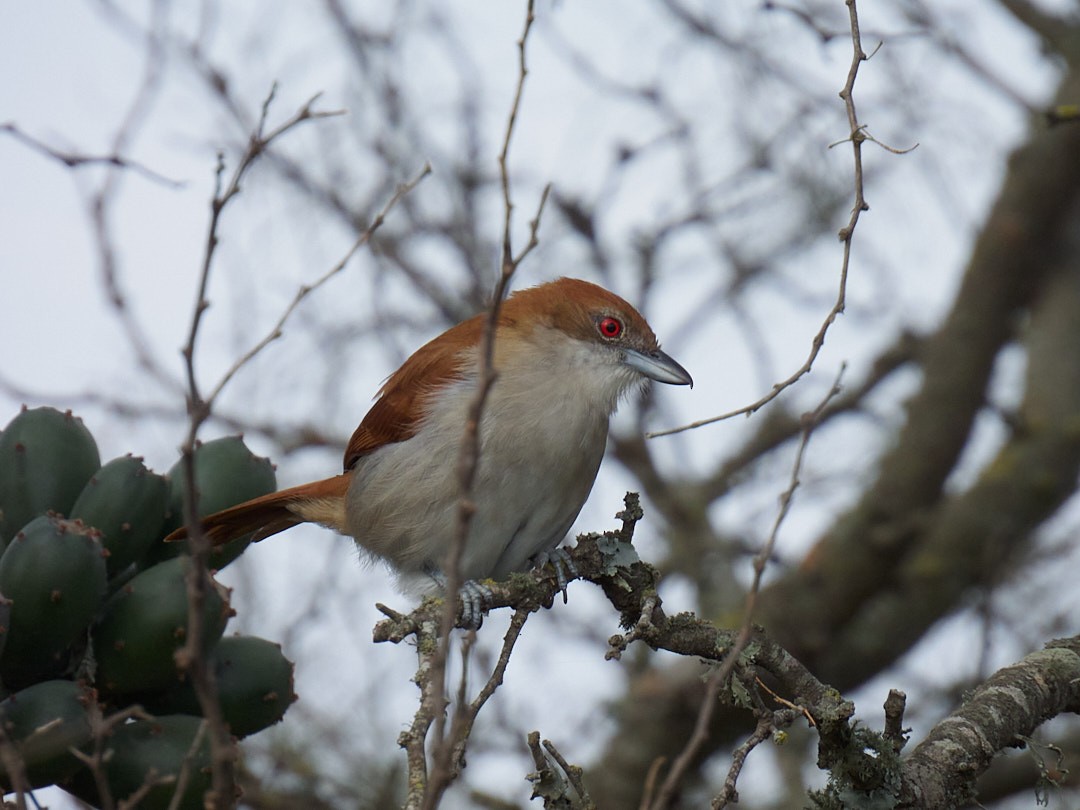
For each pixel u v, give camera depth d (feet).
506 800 45.55
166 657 19.53
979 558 57.41
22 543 19.08
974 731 25.02
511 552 33.78
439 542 32.63
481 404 17.75
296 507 34.99
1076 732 49.88
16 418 21.54
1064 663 27.02
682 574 59.06
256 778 44.70
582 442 33.32
